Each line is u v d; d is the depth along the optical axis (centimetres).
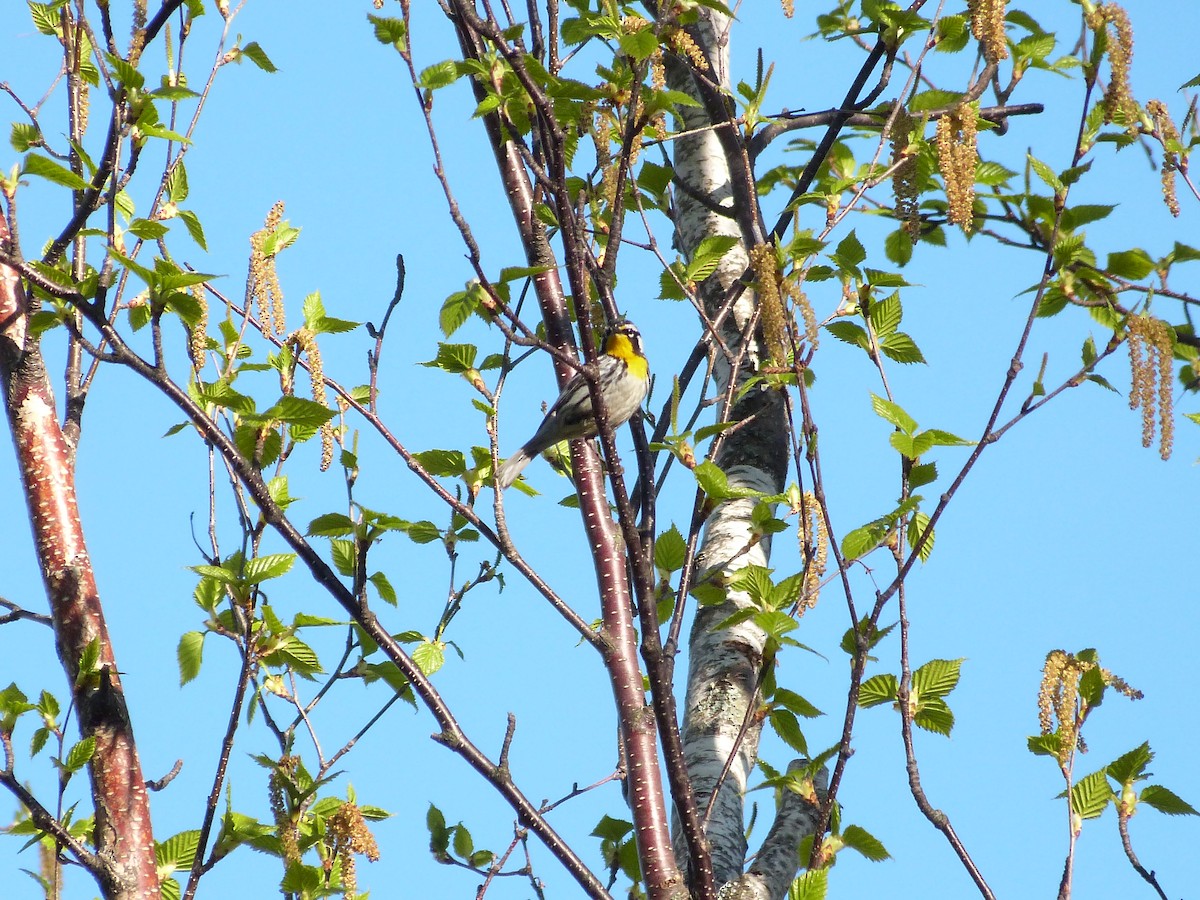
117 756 794
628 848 890
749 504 1081
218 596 826
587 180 816
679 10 855
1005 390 784
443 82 804
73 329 796
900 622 763
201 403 800
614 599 862
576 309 768
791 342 830
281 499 848
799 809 866
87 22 878
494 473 801
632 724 816
